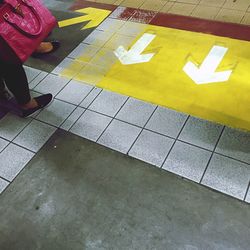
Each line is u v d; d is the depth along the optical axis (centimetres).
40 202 249
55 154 277
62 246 224
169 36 366
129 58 348
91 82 330
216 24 372
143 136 276
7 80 279
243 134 264
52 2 457
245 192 232
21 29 256
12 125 306
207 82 307
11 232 237
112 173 257
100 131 286
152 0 426
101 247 220
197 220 223
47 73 351
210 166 249
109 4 434
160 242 217
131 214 232
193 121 279
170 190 241
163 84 313
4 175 269
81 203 244
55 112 309
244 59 325
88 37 387
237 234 214
